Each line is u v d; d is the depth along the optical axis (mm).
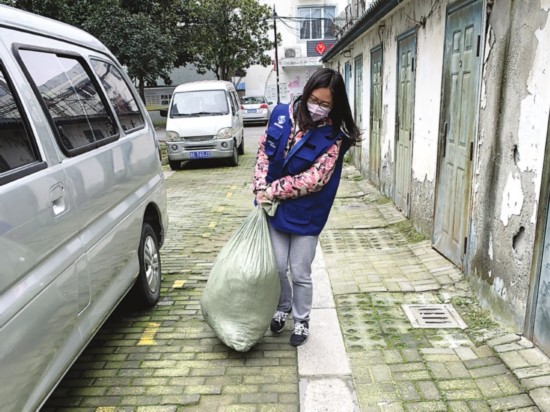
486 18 3551
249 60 24250
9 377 1822
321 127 2824
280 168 2908
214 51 22016
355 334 3365
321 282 4293
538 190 2879
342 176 9633
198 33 21000
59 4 9336
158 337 3441
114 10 13344
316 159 2822
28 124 2221
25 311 1930
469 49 3928
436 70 4801
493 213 3475
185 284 4438
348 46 10727
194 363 3092
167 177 10797
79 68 3105
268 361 3088
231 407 2650
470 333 3297
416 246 5094
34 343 1990
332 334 3379
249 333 3076
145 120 4195
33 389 2021
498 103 3383
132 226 3357
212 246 5641
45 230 2125
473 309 3625
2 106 2070
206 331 3518
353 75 10492
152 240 3943
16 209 1927
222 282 3080
